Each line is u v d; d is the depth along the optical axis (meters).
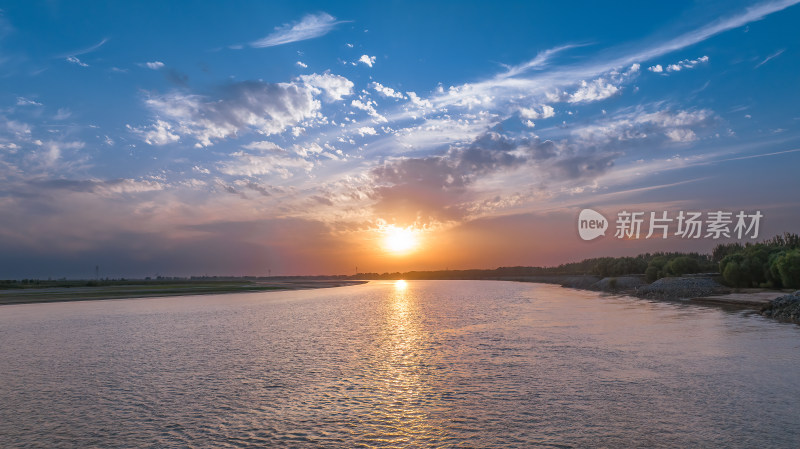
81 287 129.50
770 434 12.05
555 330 33.31
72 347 28.05
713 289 64.44
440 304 66.00
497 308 56.16
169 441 12.40
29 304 67.94
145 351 26.41
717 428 12.58
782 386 16.58
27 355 25.33
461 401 15.68
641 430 12.58
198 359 23.75
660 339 27.64
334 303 71.31
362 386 17.94
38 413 14.87
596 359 22.16
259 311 55.28
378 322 41.69
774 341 25.88
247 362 22.83
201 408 15.30
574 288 125.00
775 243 73.50
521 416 13.99
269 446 11.98
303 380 19.00
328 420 14.01
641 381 17.75
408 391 17.11
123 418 14.33
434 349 26.08
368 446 11.91
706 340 26.78
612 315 43.34
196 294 99.88
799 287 55.59
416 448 11.73
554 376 18.89
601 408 14.57
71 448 11.95
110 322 42.47
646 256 126.12
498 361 22.22
